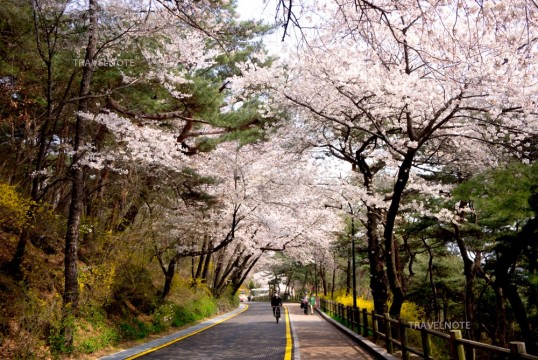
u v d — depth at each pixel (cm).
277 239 2511
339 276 5531
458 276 2583
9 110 1292
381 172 2067
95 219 1448
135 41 1267
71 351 980
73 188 1095
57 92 1368
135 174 1577
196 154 1802
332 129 1631
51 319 962
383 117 1390
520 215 1064
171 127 1741
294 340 1424
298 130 1587
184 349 1188
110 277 1283
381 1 513
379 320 1374
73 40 1194
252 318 2644
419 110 1273
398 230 2061
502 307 1833
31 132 1318
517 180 1045
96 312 1223
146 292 1695
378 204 1562
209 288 3306
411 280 2920
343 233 2834
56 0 1063
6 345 851
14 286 1010
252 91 1462
